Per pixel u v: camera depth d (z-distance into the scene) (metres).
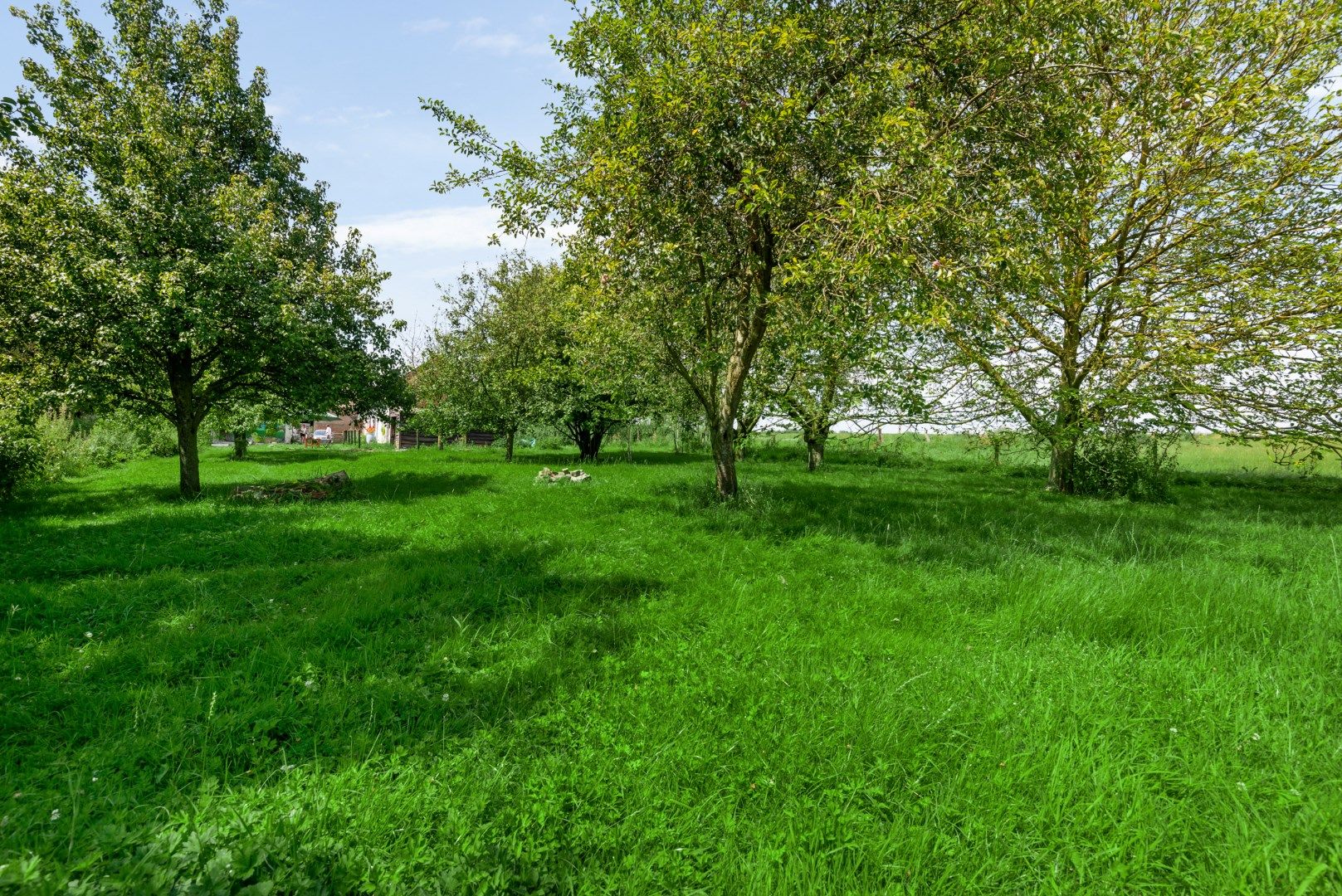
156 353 12.16
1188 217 11.98
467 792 2.85
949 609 5.36
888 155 7.23
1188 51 9.61
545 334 21.33
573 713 3.62
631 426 24.81
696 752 3.19
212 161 13.48
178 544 7.66
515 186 9.23
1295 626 4.81
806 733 3.32
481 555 7.17
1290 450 12.45
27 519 9.64
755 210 7.77
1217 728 3.38
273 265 12.80
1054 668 4.13
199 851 2.26
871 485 15.57
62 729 3.34
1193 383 11.48
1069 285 12.17
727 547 7.64
